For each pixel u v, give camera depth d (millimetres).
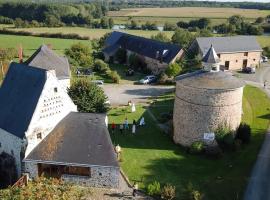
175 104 48562
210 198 36062
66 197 25312
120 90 75188
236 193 37000
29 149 35562
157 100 68125
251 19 179000
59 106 37188
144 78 81688
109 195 35375
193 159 44312
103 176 35969
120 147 46688
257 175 40594
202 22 164875
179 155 45312
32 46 122500
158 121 56625
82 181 36281
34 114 35312
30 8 189375
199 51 91000
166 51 89875
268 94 70188
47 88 36062
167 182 38625
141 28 169500
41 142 36406
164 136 51125
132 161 43062
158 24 178375
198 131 46281
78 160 35250
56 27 167875
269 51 110250
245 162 43625
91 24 179375
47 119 36500
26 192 24844
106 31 157500
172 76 80562
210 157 44625
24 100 37750
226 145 46438
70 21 183125
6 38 135625
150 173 40438
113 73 83438
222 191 37375
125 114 59812
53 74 36469
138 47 100000
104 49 108312
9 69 42656
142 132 52156
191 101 45844
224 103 45250
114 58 105750
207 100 45000
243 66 96250
